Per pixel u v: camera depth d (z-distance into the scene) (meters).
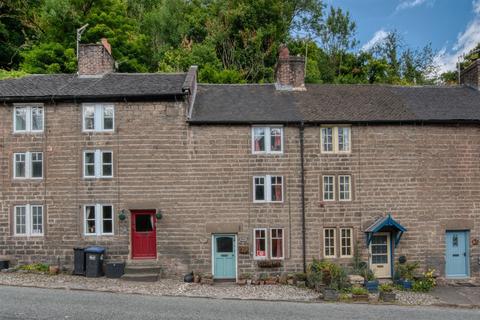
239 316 14.23
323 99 22.91
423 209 21.38
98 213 20.70
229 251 20.98
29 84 21.78
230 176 20.88
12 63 36.91
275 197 21.05
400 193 21.33
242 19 40.28
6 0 36.03
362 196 21.19
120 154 20.77
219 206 20.78
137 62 36.12
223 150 20.91
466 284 21.12
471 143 21.91
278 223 20.88
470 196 21.69
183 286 19.02
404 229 20.53
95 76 22.72
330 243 21.14
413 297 18.50
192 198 20.73
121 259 20.58
